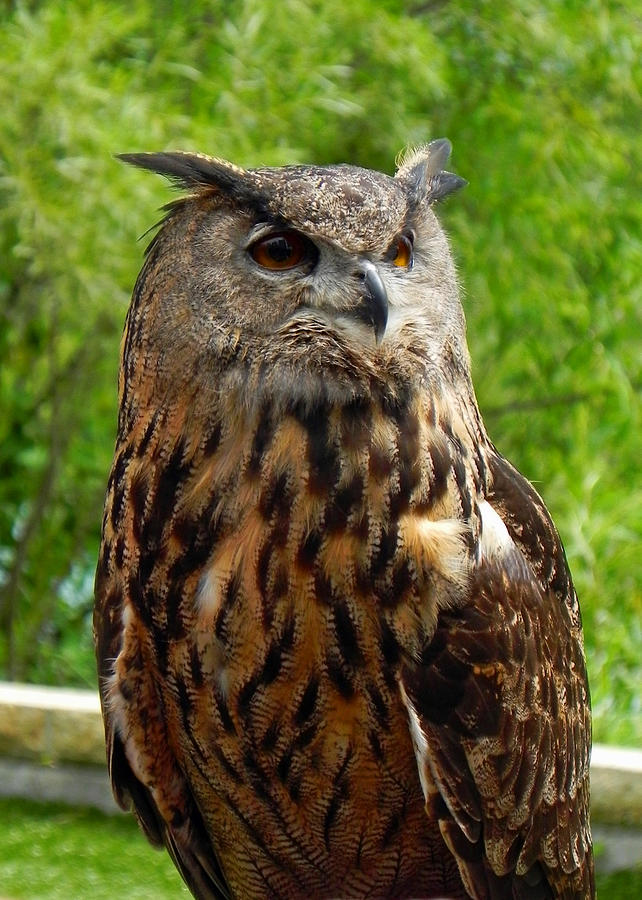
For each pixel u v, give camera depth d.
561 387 8.73
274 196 5.08
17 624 8.88
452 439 5.08
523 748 5.12
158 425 5.08
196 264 5.08
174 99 7.64
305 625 5.05
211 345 5.07
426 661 5.07
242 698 5.07
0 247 7.70
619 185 8.41
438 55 7.70
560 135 8.09
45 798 5.70
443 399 5.08
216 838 5.18
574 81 8.39
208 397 5.07
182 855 5.19
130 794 5.18
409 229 5.10
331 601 5.05
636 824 5.57
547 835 5.16
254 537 5.05
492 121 8.34
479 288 8.06
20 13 6.94
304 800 5.11
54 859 5.57
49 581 8.88
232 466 5.06
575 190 8.23
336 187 5.09
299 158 7.35
